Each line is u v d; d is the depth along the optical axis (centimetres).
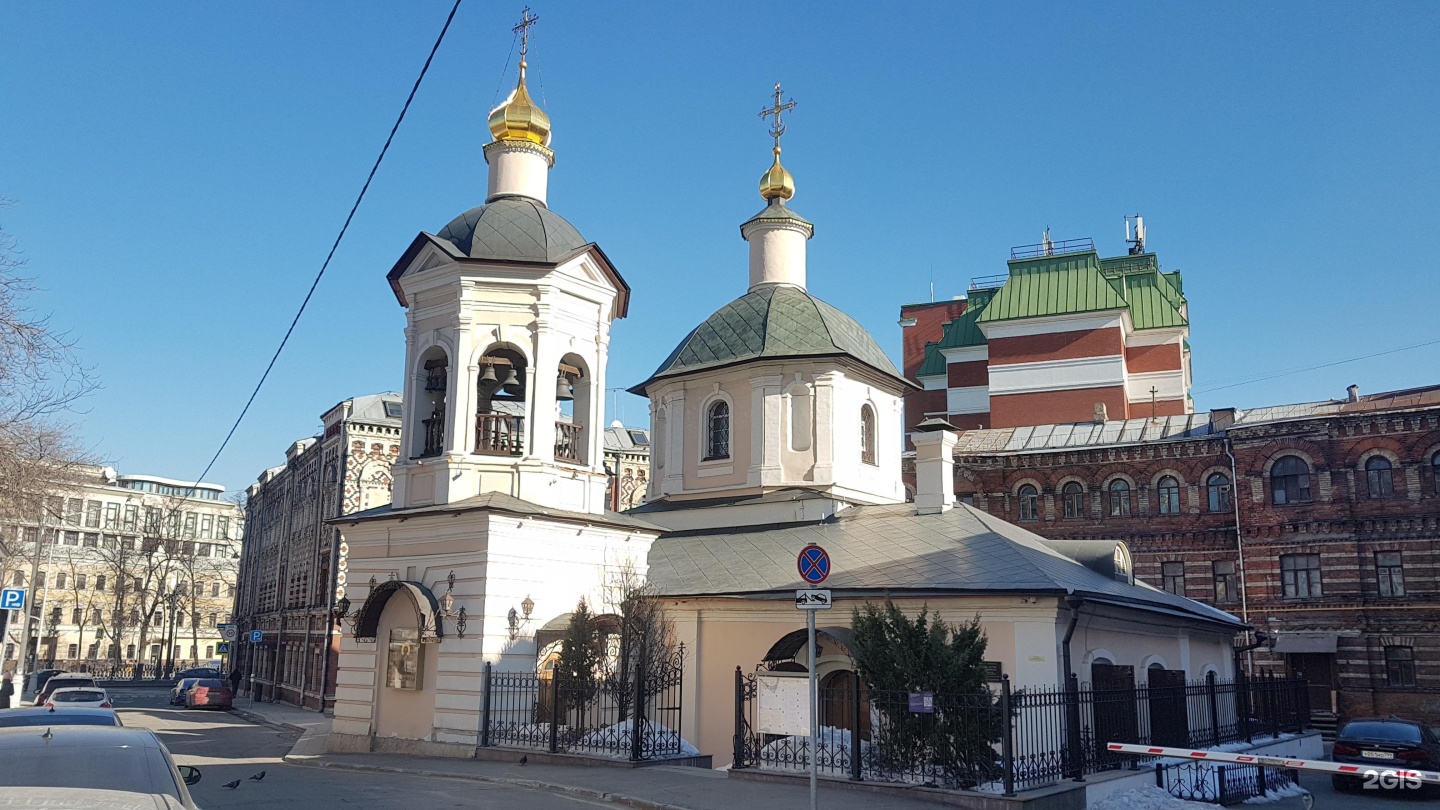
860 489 3069
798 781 1753
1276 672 4119
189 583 10288
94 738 859
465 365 2438
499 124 2748
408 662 2384
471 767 2041
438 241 2480
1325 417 4194
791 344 3081
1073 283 5669
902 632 1766
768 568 2620
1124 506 4578
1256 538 4256
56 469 3266
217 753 2745
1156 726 2112
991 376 5716
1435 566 3938
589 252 2562
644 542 2606
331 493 5088
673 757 2080
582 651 2195
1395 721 2567
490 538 2277
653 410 3388
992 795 1526
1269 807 2216
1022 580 2191
